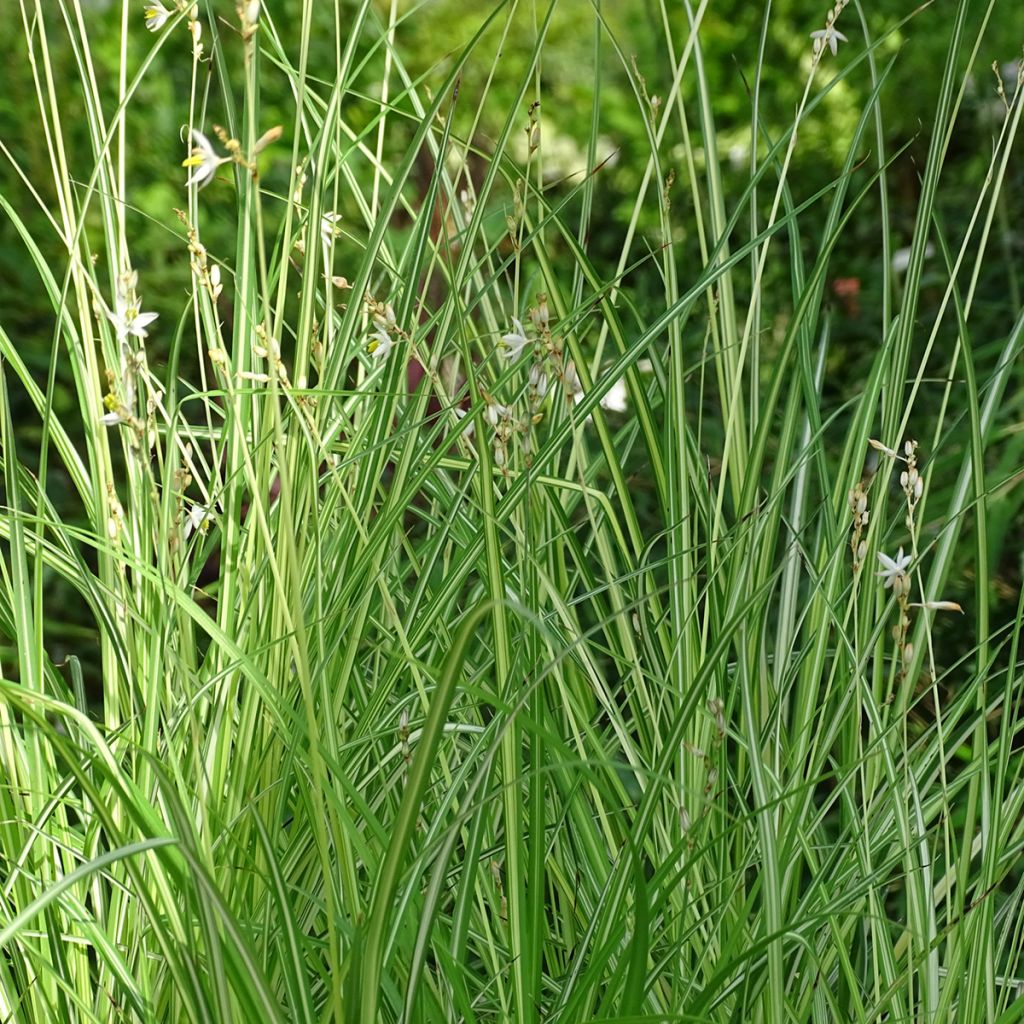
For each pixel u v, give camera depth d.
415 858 1.08
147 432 1.11
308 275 1.13
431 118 1.14
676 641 1.19
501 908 1.17
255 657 1.11
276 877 1.06
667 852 1.18
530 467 1.15
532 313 1.15
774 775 1.17
